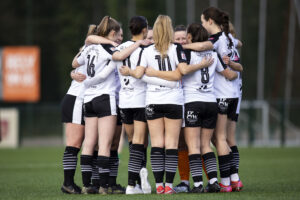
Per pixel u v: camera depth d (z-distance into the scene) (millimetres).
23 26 149000
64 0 148625
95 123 27906
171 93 26250
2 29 148125
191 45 27062
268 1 122250
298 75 118000
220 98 27938
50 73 146250
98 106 27266
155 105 26266
